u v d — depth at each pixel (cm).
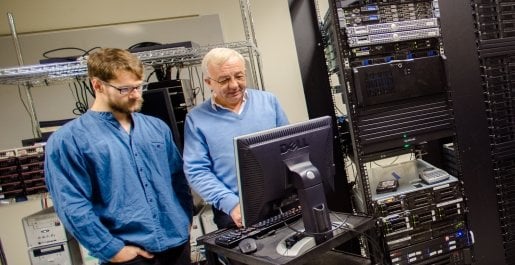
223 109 152
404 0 183
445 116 189
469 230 192
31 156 187
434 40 189
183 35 261
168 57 196
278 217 129
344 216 127
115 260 127
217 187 136
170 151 152
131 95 129
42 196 190
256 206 106
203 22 263
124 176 131
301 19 226
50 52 245
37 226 184
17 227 264
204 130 148
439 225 188
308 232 108
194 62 229
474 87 191
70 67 182
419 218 184
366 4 180
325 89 229
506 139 198
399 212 182
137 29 257
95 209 131
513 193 199
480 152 193
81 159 125
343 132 227
